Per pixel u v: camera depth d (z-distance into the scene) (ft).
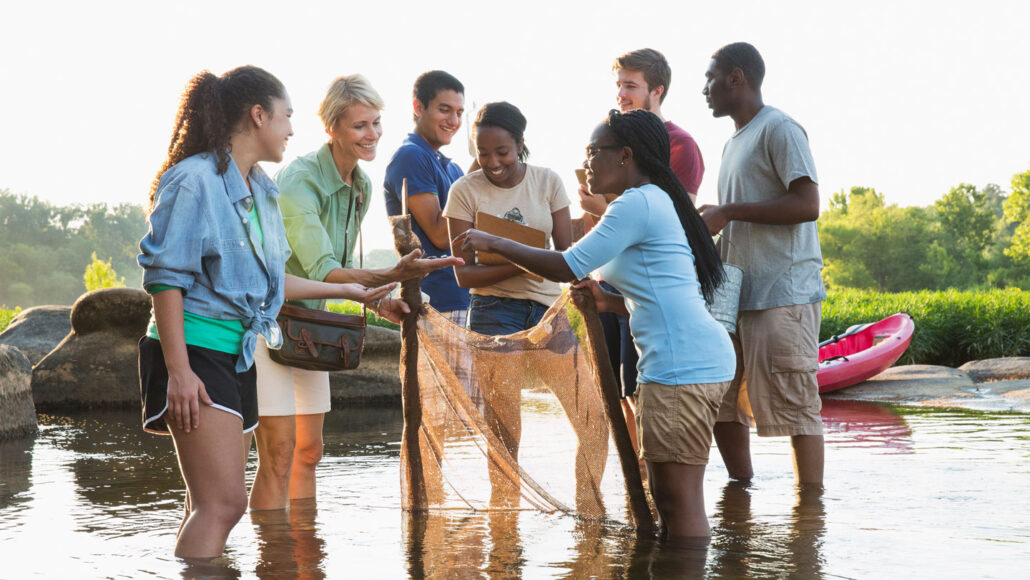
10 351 27.63
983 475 17.35
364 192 16.35
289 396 15.02
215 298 11.01
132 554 12.05
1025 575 10.67
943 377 37.81
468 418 15.20
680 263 12.76
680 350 12.52
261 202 11.75
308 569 11.25
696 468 12.82
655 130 13.14
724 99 17.99
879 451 20.68
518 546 12.51
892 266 343.87
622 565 11.36
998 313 49.29
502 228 16.47
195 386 10.69
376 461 21.11
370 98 15.37
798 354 17.15
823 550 11.96
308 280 13.71
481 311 17.65
